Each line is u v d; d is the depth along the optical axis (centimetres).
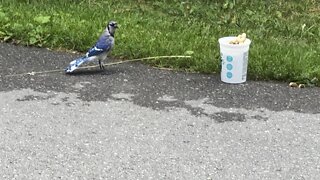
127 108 231
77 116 224
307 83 258
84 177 186
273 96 245
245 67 256
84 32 304
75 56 286
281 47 297
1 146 202
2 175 186
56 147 202
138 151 201
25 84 250
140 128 216
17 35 299
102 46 262
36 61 276
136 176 187
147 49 285
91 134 211
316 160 198
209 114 228
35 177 186
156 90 248
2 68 266
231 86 254
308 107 236
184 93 246
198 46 293
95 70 268
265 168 193
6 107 229
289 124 222
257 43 303
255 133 214
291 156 200
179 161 196
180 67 273
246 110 232
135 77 261
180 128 217
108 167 192
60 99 238
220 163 195
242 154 201
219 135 212
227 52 252
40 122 219
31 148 201
